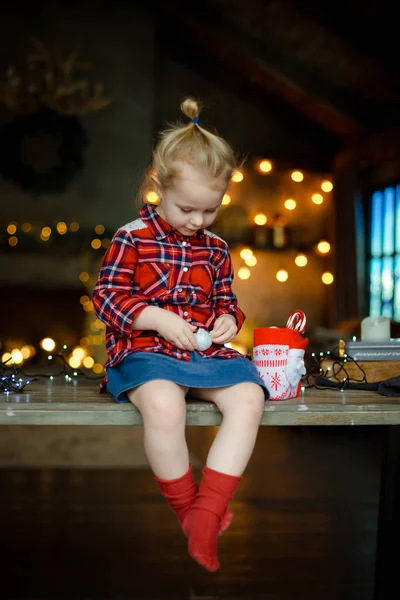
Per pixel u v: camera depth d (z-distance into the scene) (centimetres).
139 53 646
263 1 524
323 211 684
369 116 611
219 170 135
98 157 640
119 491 266
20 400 146
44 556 195
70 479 284
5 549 200
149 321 140
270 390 152
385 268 607
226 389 134
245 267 673
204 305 153
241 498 265
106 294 145
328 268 679
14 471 295
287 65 594
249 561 194
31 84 633
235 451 126
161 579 179
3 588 171
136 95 646
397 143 575
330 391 178
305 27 534
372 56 535
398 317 584
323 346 481
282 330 153
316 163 688
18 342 637
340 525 230
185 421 134
